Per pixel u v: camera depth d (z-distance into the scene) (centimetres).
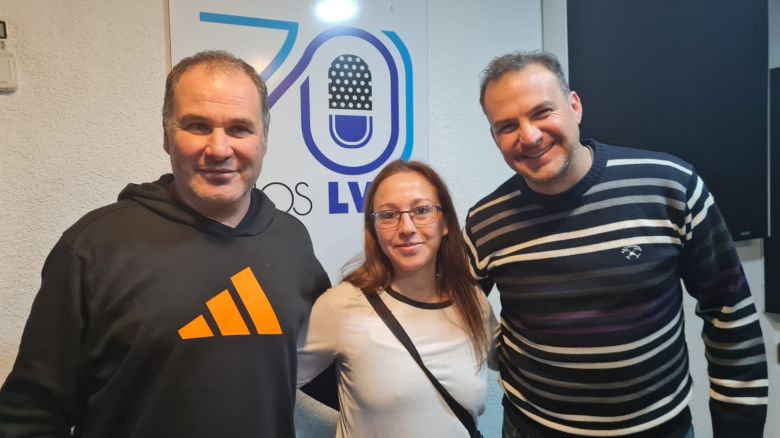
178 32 121
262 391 88
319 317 102
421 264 101
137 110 119
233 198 85
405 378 98
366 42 141
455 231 110
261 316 90
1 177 109
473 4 158
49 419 79
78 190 115
